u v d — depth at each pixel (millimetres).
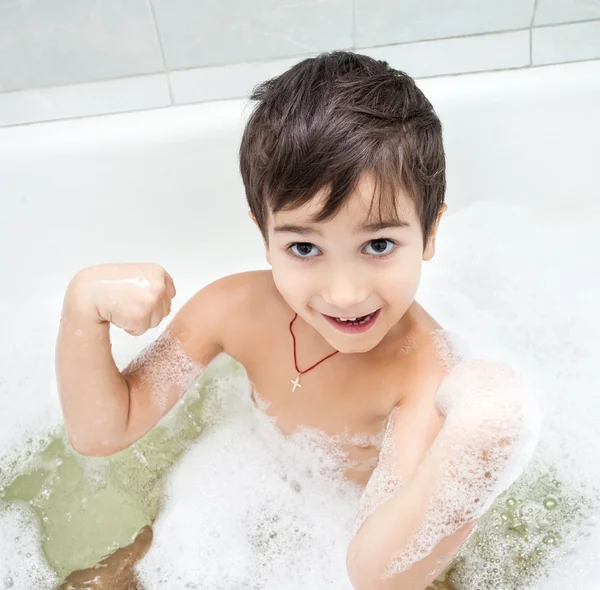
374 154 576
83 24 1135
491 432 555
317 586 849
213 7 1135
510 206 1272
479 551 868
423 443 683
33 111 1208
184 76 1196
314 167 574
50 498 955
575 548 870
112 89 1200
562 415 1011
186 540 878
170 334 823
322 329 681
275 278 671
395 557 604
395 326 771
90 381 745
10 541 908
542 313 1152
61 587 863
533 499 921
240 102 1207
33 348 1215
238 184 1231
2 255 1242
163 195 1233
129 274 711
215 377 1051
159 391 815
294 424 856
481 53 1206
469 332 1146
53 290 1277
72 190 1212
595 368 1066
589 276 1196
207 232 1280
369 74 647
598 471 944
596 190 1254
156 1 1121
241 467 921
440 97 1192
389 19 1174
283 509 893
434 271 1233
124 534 902
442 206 694
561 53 1209
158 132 1185
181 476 936
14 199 1205
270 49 1188
